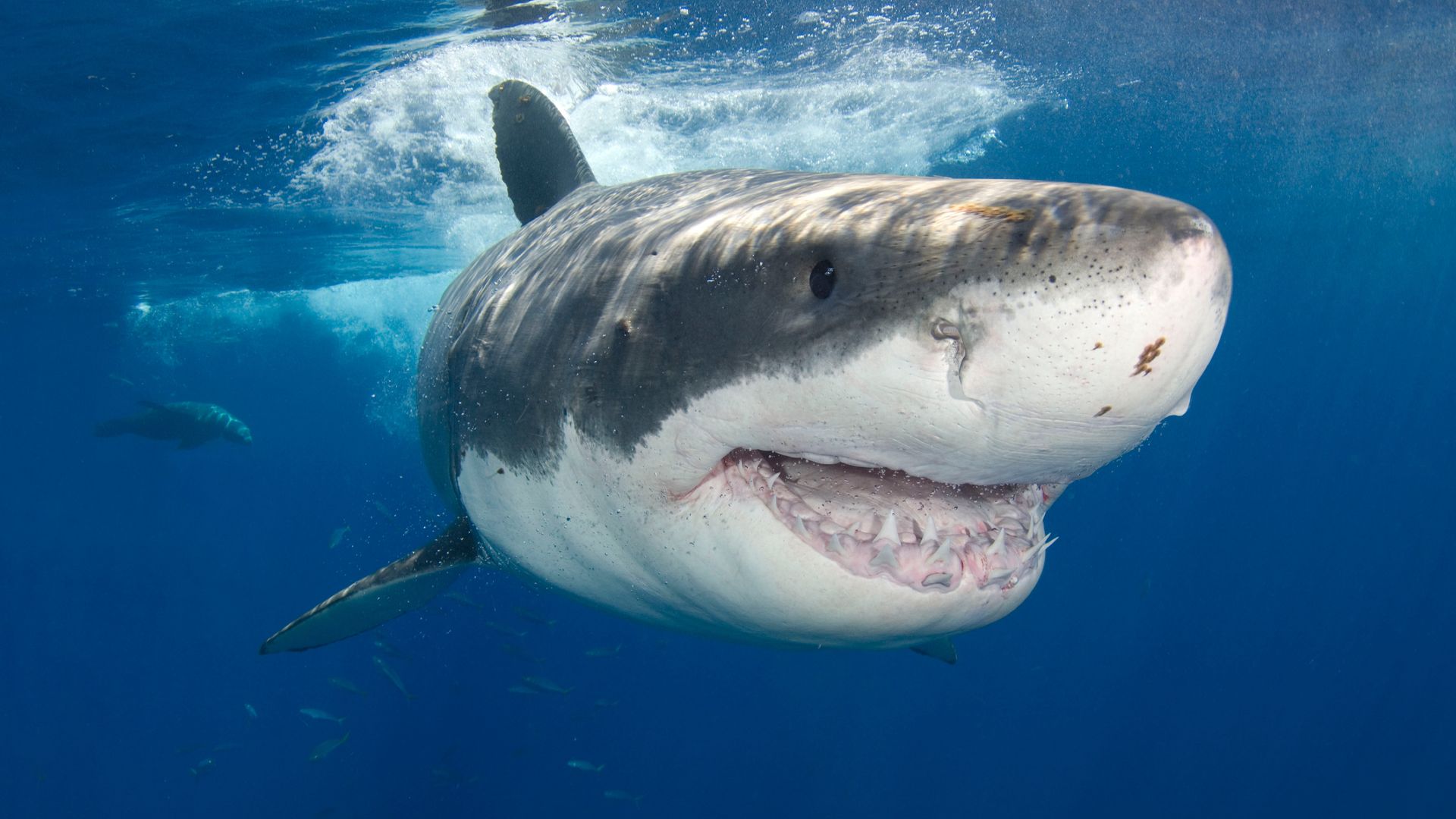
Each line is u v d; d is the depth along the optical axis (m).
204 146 10.29
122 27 7.36
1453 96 13.69
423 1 7.12
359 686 10.55
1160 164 16.05
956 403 1.51
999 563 1.84
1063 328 1.37
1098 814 25.95
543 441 2.38
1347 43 11.10
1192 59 11.00
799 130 11.88
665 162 12.33
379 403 52.91
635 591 2.51
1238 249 24.72
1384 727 32.34
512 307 2.69
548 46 8.23
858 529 1.88
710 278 1.89
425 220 15.09
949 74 10.62
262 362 42.09
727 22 8.27
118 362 34.81
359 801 25.66
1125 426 1.45
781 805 25.12
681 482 2.00
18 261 16.19
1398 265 29.94
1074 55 10.41
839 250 1.66
